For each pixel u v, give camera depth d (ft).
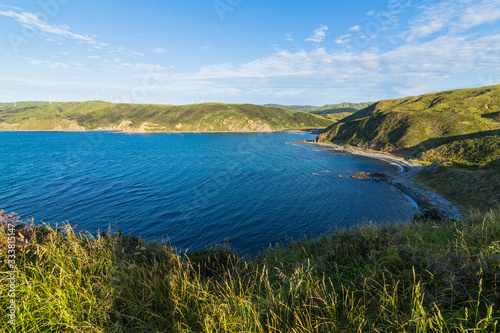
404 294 9.23
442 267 9.91
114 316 9.13
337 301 9.98
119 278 10.69
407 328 8.02
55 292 9.41
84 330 8.27
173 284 10.60
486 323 7.11
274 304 10.12
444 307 8.75
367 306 9.73
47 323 8.31
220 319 9.02
